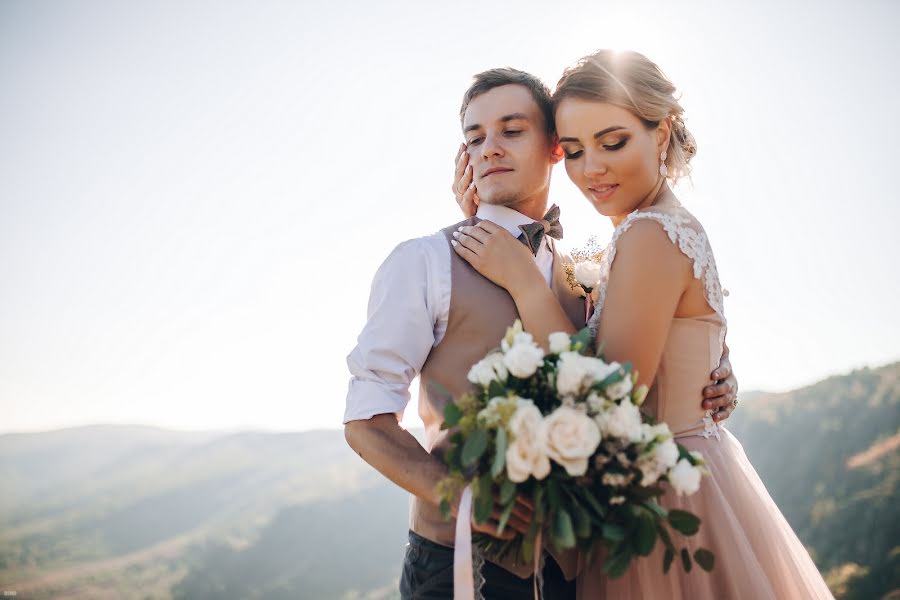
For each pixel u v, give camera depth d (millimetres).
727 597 2256
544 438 1770
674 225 2330
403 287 2484
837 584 6871
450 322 2482
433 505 2457
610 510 1891
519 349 1906
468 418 1919
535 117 2697
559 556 2443
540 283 2447
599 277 2623
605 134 2410
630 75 2408
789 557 2406
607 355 2227
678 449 2023
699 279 2396
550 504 1830
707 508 2342
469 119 2732
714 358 2496
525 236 2664
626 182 2455
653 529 1857
